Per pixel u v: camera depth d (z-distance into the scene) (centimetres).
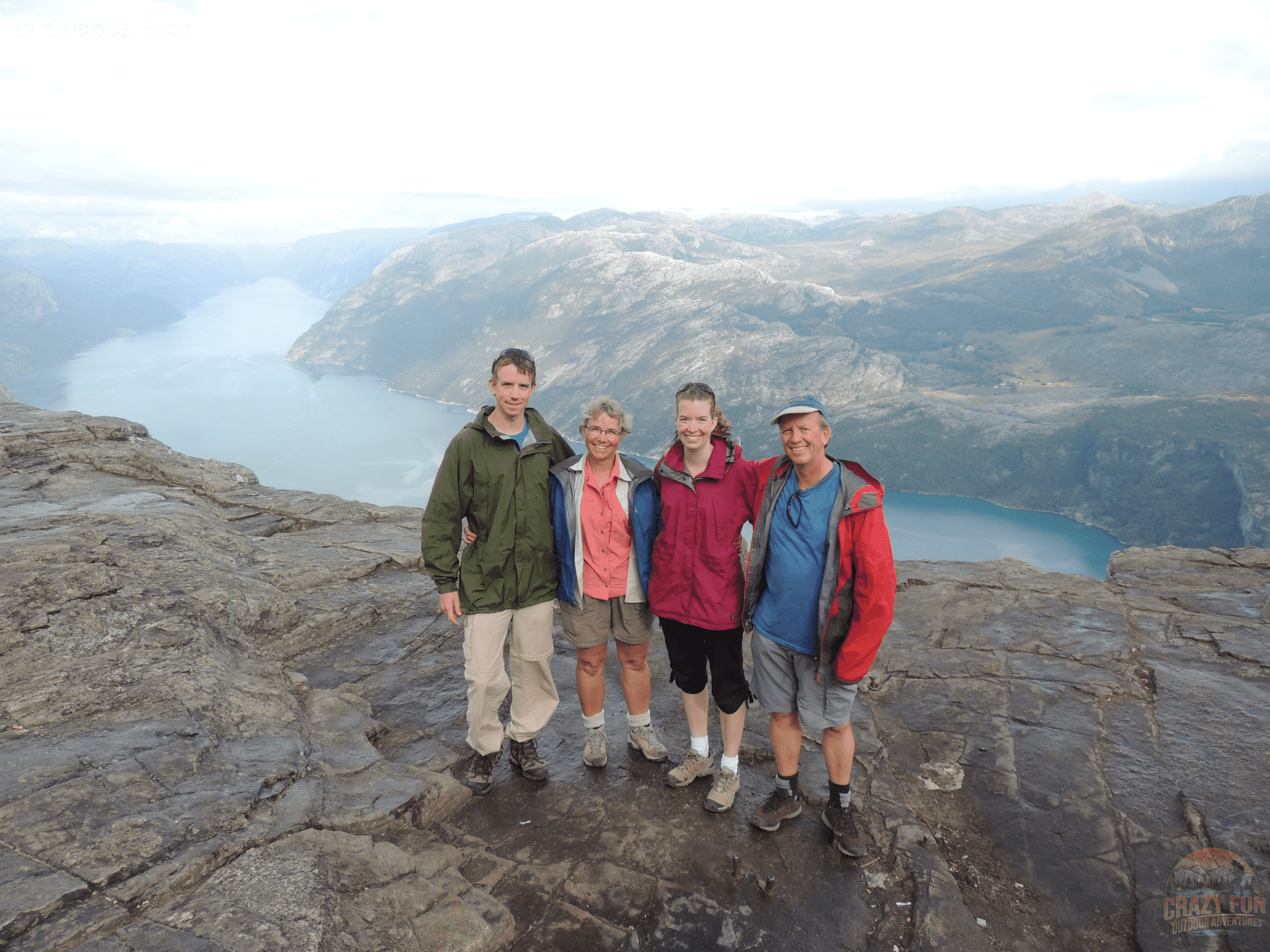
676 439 324
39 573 437
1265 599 537
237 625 471
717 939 262
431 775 347
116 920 208
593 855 310
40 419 982
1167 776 346
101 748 297
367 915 234
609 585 346
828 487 293
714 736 411
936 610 558
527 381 331
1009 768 362
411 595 600
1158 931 261
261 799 289
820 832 324
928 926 262
